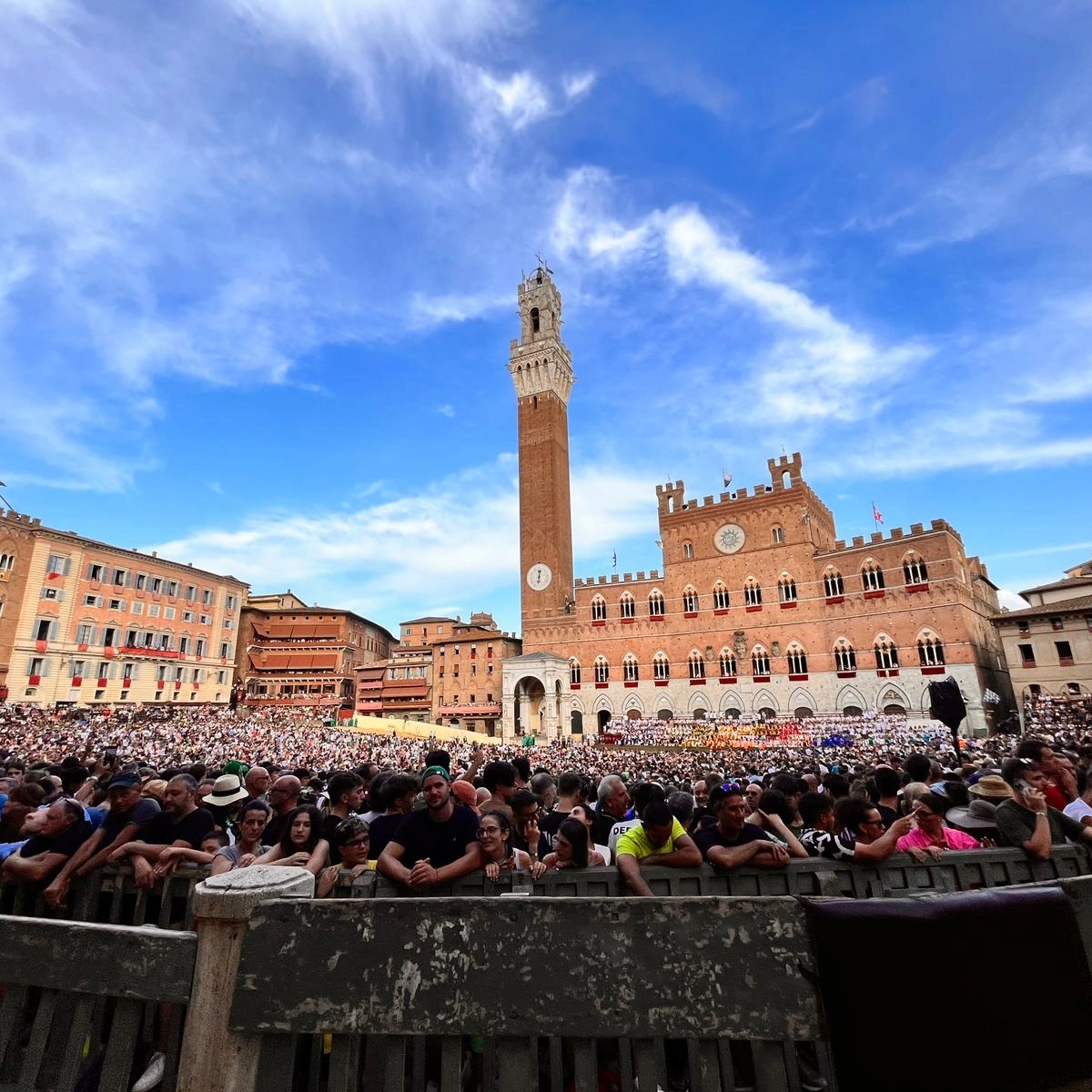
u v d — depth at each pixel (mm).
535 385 102375
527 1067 3605
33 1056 4125
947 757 29188
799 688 74125
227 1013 3732
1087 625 59281
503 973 3666
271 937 3816
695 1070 3609
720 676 79125
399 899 3832
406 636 129375
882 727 59000
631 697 84188
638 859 7301
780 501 79938
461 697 104188
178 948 3947
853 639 71812
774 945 3656
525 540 97438
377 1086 5133
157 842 7609
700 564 83812
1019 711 59531
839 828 7957
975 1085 3357
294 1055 3713
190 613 96500
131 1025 3992
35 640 75750
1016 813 7449
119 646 84875
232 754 44969
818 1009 3537
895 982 3486
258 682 116812
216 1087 3609
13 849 8258
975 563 81188
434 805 7570
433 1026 3584
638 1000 3580
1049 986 3664
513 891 6938
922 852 7121
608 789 11156
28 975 4207
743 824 7730
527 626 93625
